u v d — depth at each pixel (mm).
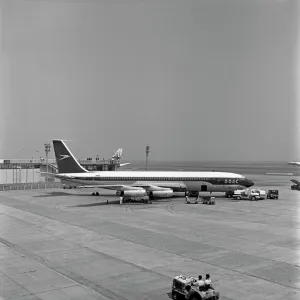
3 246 40094
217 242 42438
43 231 48188
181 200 84062
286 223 54812
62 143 89562
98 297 25891
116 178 85688
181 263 34031
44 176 128250
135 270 31875
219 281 29156
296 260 35125
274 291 27031
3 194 95188
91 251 38156
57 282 28828
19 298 25578
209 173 87438
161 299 25734
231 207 72500
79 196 91062
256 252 38094
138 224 53500
